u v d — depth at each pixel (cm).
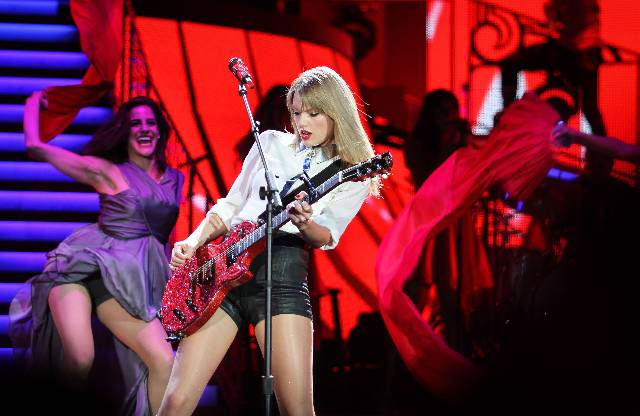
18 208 1484
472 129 1842
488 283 1560
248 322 872
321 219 838
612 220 1531
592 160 1555
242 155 1678
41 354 1173
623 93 1791
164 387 1126
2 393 754
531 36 1862
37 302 1159
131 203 1187
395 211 1847
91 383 1254
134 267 1152
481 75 1859
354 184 841
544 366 1383
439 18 2052
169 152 1597
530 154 1430
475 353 1530
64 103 1347
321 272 1786
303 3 2112
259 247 834
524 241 1580
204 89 1816
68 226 1455
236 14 1867
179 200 1242
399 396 1497
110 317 1152
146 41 1798
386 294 1389
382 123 2025
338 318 1644
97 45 1404
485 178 1429
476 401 1359
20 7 1670
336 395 1510
